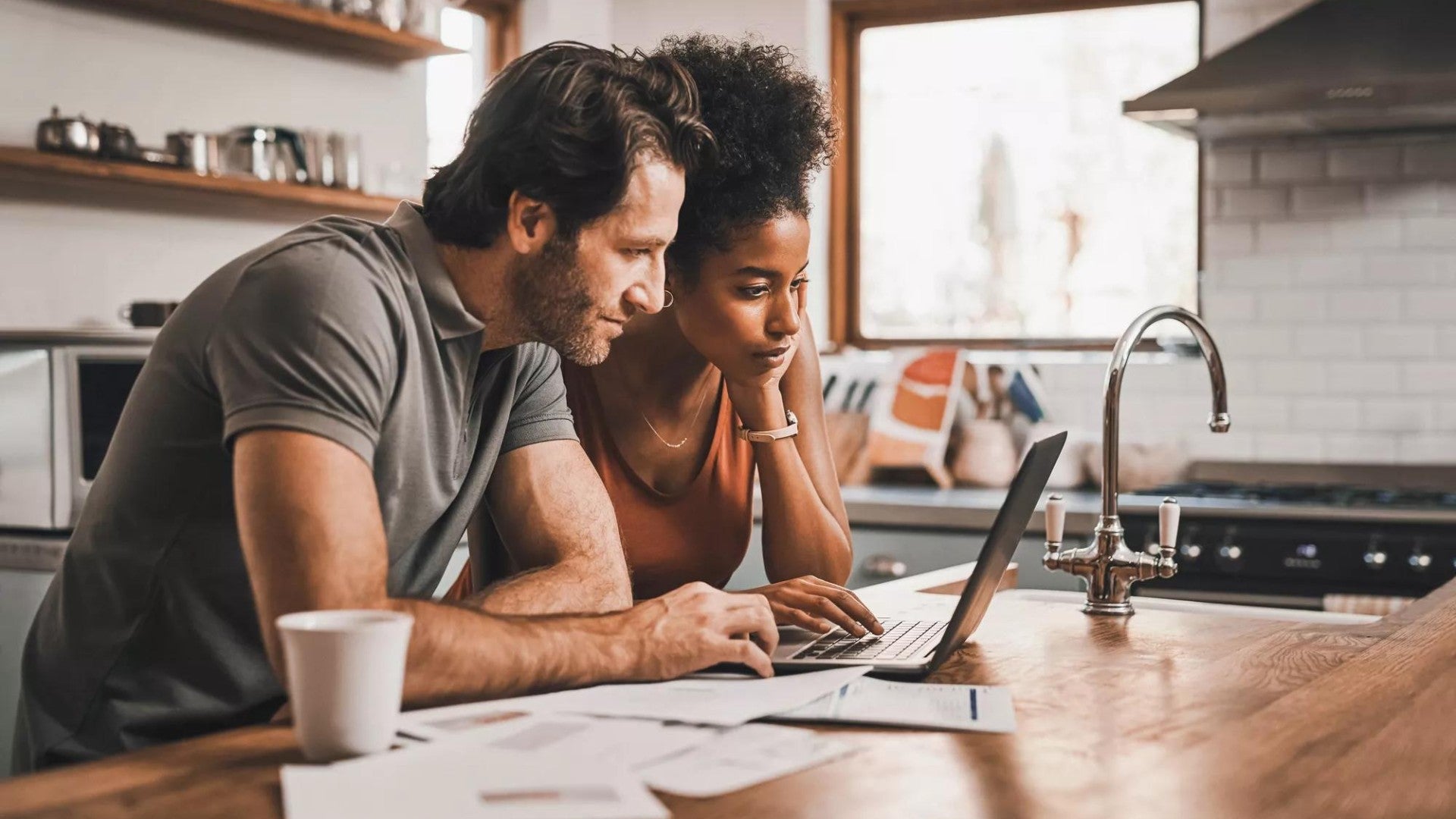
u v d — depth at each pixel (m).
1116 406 1.91
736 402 1.93
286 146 3.61
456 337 1.38
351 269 1.26
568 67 1.36
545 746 1.04
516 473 1.63
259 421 1.17
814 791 0.97
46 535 3.09
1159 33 4.57
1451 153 4.02
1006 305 4.79
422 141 4.33
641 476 1.92
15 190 3.30
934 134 4.88
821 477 2.02
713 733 1.12
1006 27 4.77
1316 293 4.17
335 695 0.99
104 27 3.46
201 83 3.68
